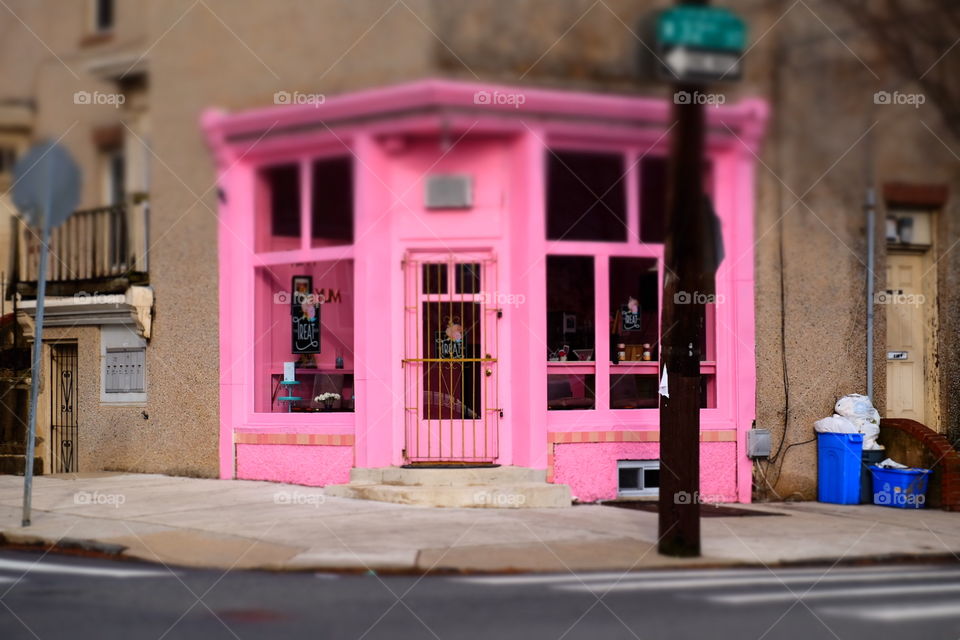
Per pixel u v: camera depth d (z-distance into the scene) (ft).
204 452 49.73
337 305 46.62
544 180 44.93
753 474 47.88
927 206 51.37
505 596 27.22
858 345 49.65
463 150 45.29
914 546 36.55
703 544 36.01
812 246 49.08
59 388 55.88
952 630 23.81
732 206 47.85
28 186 53.93
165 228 50.98
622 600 26.84
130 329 52.39
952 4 51.42
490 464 45.24
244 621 23.99
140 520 38.45
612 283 46.44
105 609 25.31
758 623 24.30
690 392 33.68
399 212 45.44
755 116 47.96
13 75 53.57
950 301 51.60
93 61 52.54
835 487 47.83
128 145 51.85
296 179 47.44
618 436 45.93
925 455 47.06
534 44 44.73
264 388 48.52
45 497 44.21
